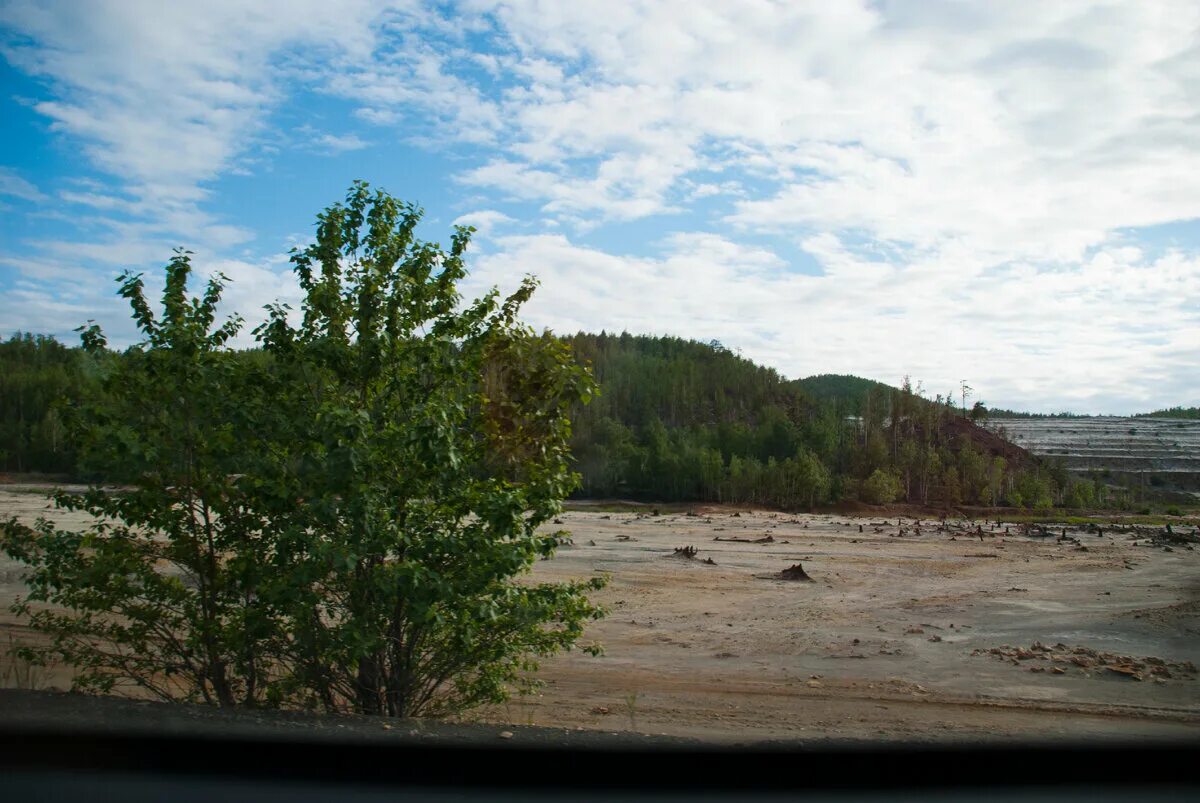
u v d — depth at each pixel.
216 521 7.98
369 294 8.06
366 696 7.72
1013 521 77.75
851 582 28.62
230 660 7.64
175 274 7.91
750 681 13.33
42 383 81.44
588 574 28.78
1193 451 149.50
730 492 93.69
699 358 182.75
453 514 7.99
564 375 8.45
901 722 10.55
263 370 8.12
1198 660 15.12
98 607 7.54
